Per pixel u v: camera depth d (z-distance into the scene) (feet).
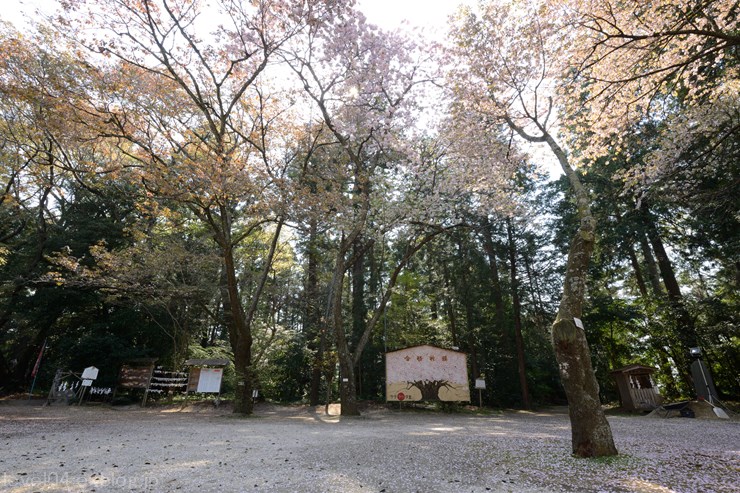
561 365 18.44
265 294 60.70
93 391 53.47
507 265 66.49
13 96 29.22
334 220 43.14
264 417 41.88
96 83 30.55
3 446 20.72
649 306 58.18
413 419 42.22
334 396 70.64
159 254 47.14
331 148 50.42
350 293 80.84
